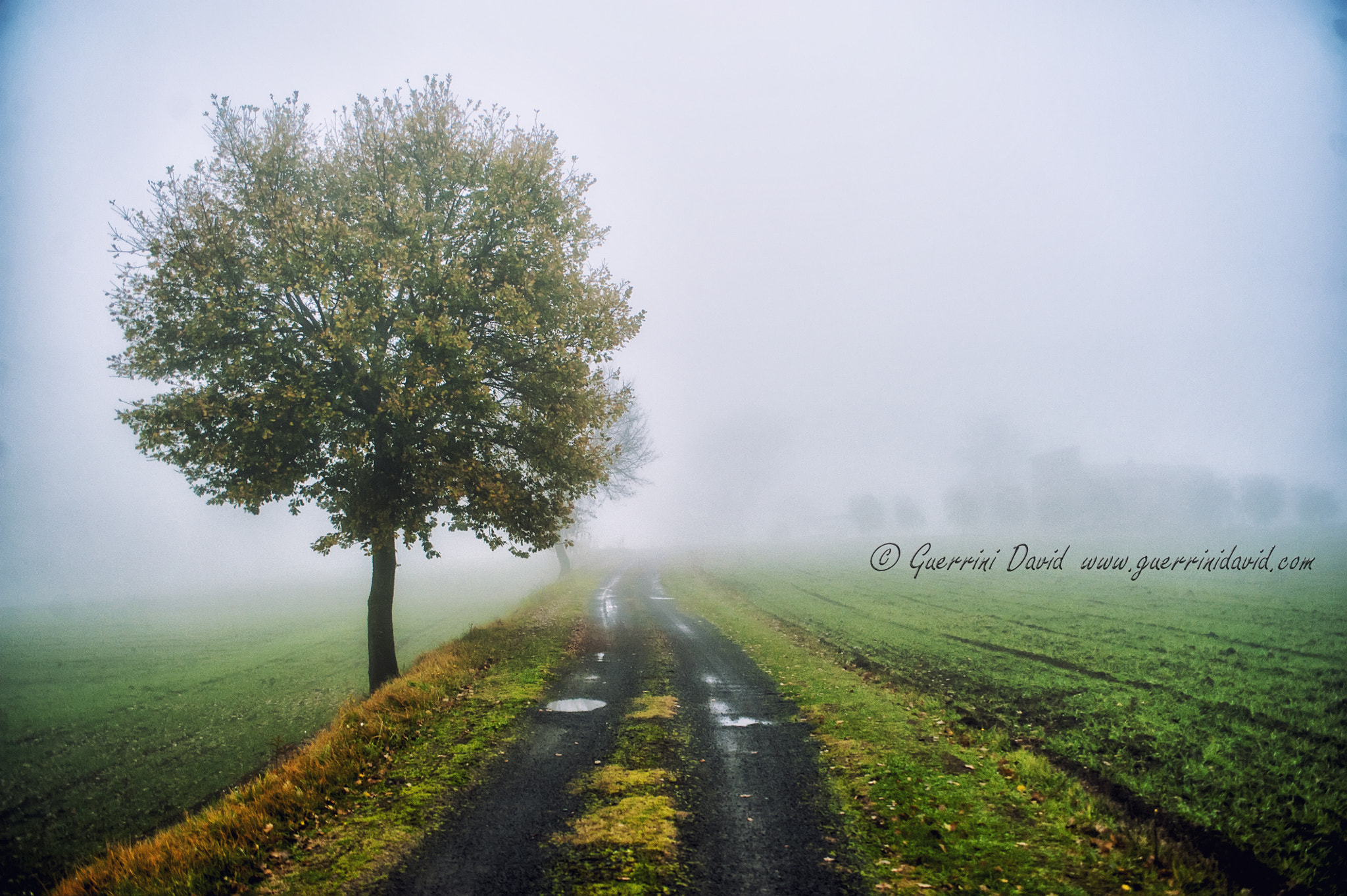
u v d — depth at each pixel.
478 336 18.61
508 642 19.77
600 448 20.52
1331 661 15.57
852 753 10.13
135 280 15.73
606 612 29.00
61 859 10.10
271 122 17.09
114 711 19.14
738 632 22.88
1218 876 6.43
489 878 6.65
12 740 16.59
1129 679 14.40
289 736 15.29
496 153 18.91
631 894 6.27
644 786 8.93
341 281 16.03
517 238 18.50
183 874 6.95
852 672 16.25
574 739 11.03
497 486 16.94
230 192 16.89
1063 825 7.64
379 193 17.67
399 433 16.00
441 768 9.71
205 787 12.52
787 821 7.88
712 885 6.46
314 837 7.69
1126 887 6.30
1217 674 14.52
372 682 17.23
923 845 7.20
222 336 15.55
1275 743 10.04
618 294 20.42
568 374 18.53
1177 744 10.10
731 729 11.63
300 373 15.51
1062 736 10.76
